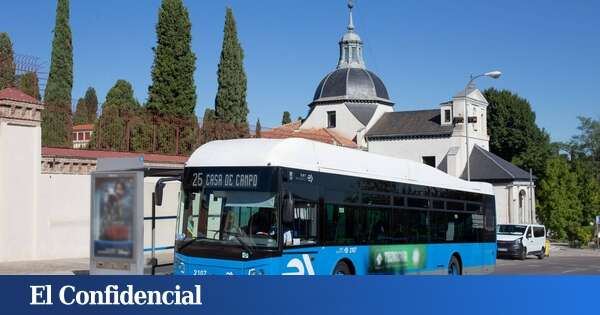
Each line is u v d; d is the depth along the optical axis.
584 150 89.81
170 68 40.16
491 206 21.44
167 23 40.38
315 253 12.21
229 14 46.75
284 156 11.77
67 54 46.78
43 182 23.86
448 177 18.47
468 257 19.25
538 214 58.62
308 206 12.16
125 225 14.75
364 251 13.85
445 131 63.97
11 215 22.66
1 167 22.39
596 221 54.06
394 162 15.60
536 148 75.69
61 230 24.52
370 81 69.94
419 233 16.38
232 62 46.47
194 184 12.10
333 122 69.38
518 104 76.38
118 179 14.91
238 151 11.97
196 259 11.68
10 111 22.64
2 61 25.97
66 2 47.06
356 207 13.72
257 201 11.52
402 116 68.88
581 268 30.75
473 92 65.38
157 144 29.88
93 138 27.39
